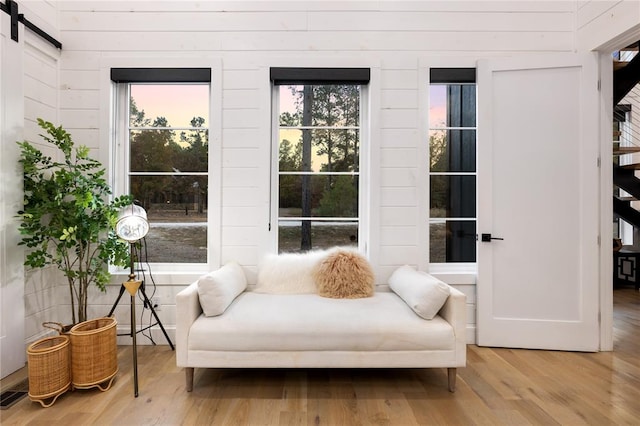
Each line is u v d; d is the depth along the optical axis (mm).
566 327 2711
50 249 2756
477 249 2820
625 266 4941
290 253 2953
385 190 2914
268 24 2889
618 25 2471
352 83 2932
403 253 2912
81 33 2871
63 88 2861
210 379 2279
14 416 1855
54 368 1970
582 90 2705
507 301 2779
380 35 2896
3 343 2293
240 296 2576
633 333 3100
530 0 2893
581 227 2707
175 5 2883
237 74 2887
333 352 2107
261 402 2008
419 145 2908
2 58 2273
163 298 2859
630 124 5102
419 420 1842
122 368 2432
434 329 2102
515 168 2777
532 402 2010
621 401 2016
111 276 2822
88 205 2445
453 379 2127
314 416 1875
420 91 2898
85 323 2203
